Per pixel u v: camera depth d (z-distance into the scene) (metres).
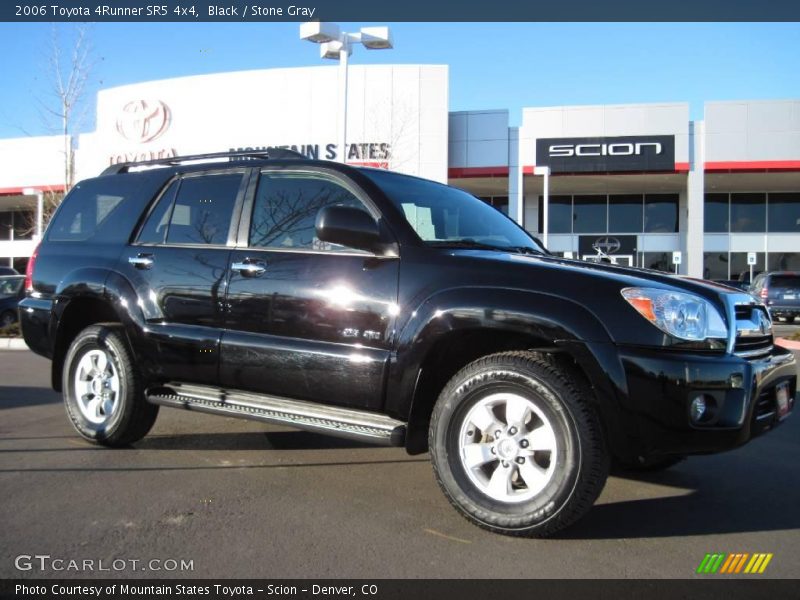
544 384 3.16
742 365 3.12
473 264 3.51
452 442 3.40
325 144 25.11
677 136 24.66
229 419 5.90
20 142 32.00
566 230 30.44
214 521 3.48
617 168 24.97
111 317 5.11
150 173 4.98
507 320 3.27
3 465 4.45
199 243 4.45
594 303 3.17
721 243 29.62
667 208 29.70
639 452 3.10
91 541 3.21
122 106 27.70
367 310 3.66
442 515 3.59
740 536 3.35
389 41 15.18
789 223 29.20
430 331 3.44
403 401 3.54
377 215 3.84
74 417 4.96
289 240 4.09
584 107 25.06
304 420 3.83
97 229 5.07
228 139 26.20
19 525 3.41
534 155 25.36
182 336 4.29
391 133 24.27
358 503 3.77
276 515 3.57
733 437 3.07
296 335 3.89
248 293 4.07
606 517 3.60
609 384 3.06
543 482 3.19
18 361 10.00
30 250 37.62
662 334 3.08
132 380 4.65
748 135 24.39
